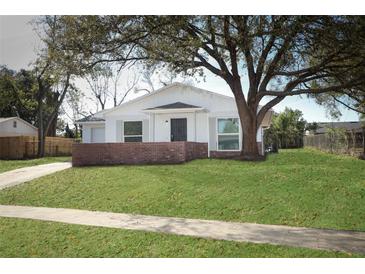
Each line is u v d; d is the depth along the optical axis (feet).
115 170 51.26
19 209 36.06
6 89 125.49
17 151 102.27
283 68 58.44
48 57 48.85
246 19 44.39
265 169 46.52
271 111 74.43
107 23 44.98
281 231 26.22
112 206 35.60
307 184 38.34
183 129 72.33
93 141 95.45
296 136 173.47
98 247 24.49
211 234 25.71
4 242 26.22
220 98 71.20
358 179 40.32
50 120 105.09
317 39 45.98
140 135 75.31
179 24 42.88
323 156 71.92
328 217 29.07
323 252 21.66
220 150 70.54
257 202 33.40
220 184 40.06
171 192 38.24
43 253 24.11
